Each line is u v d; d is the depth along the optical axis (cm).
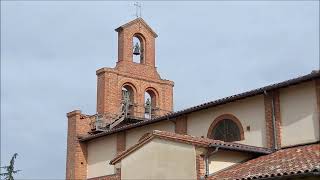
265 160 2114
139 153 2272
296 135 2292
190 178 2038
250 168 2008
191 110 2731
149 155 2222
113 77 3816
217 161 2109
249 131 2486
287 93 2370
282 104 2378
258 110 2467
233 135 2567
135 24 4047
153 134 2208
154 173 2178
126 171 2312
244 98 2512
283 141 2336
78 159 3488
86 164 3516
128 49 3972
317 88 2241
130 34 4012
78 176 3456
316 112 2234
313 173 1709
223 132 2623
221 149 2108
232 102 2595
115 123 3634
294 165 1869
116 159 2384
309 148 2144
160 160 2167
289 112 2341
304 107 2286
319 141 2203
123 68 3891
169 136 2142
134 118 3706
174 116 2844
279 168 1877
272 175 1805
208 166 2053
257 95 2464
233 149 2133
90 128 3597
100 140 3447
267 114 2406
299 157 2003
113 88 3797
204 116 2734
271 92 2409
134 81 3912
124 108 3803
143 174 2225
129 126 3144
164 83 4053
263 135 2417
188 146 2077
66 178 3525
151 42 4106
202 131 2723
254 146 2345
